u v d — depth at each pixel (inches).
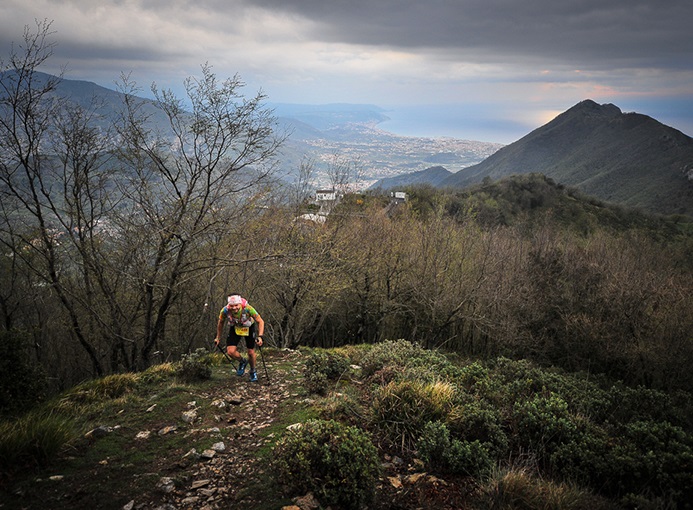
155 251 510.3
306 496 169.3
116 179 495.2
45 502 165.5
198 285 703.7
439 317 942.4
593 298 952.9
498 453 229.0
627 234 1800.0
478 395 300.8
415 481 196.4
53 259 488.7
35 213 446.0
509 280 953.5
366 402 281.0
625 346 863.1
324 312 837.2
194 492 175.0
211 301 671.1
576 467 220.8
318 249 694.5
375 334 1078.4
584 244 1555.1
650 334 851.4
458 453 208.7
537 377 363.6
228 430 235.0
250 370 323.6
